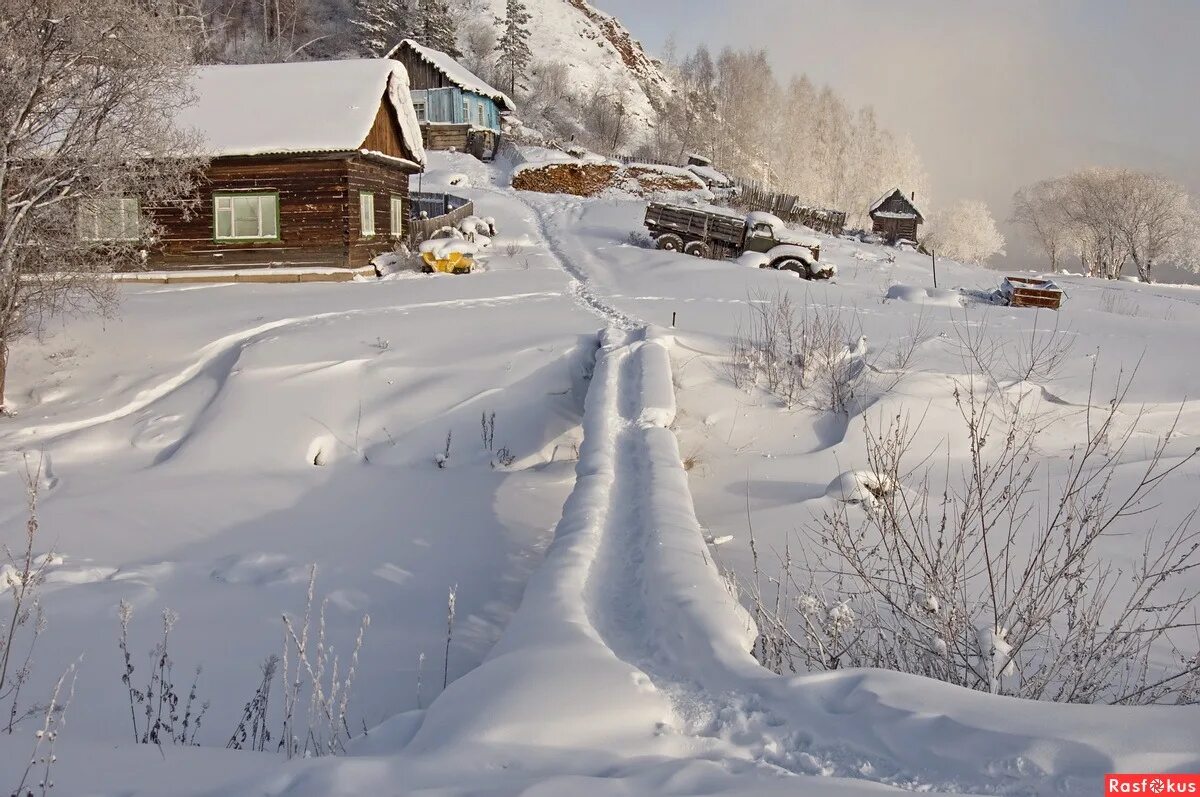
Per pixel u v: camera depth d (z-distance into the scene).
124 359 14.01
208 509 9.44
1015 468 10.18
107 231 17.61
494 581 7.30
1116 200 61.19
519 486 10.21
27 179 12.20
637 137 79.31
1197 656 4.74
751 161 82.44
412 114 25.00
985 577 6.99
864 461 10.48
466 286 19.67
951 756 2.91
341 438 11.73
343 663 5.59
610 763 2.96
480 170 47.62
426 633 6.16
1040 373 12.63
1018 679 4.82
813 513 8.66
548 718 3.21
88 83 12.30
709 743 3.24
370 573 7.52
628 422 9.41
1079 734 2.89
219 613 6.64
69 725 4.68
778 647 4.84
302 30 70.00
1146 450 10.69
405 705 4.91
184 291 19.03
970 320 16.80
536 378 12.90
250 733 4.62
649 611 4.68
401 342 14.08
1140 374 12.73
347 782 2.71
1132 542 8.06
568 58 91.00
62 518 9.05
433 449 11.54
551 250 26.59
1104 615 6.33
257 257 21.31
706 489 10.05
